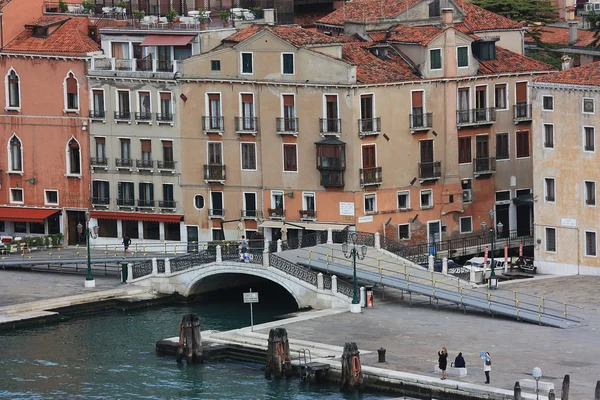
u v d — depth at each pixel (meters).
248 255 138.00
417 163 149.75
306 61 147.62
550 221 141.00
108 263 152.38
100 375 121.12
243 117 151.12
